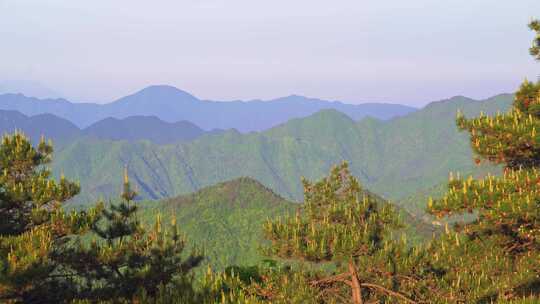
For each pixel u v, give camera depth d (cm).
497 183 1321
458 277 1380
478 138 1405
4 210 1661
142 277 1628
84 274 1636
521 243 1508
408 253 1441
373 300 1484
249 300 1023
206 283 1088
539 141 1273
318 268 1534
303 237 1427
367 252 1392
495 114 1470
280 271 1398
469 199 1291
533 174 1314
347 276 1475
